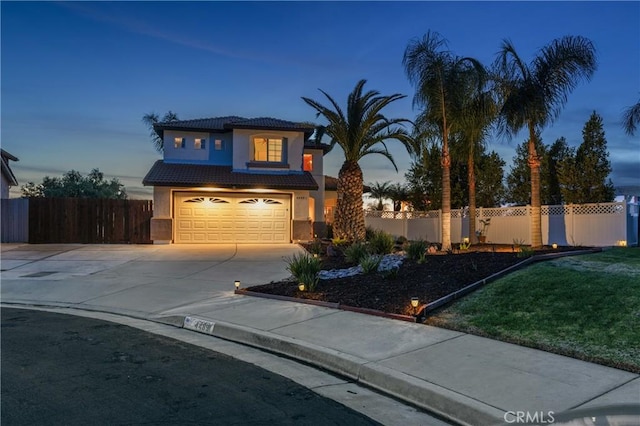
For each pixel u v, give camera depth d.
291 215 23.98
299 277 11.09
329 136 20.58
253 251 19.89
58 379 5.76
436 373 5.62
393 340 7.07
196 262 16.86
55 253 19.45
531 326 7.21
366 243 17.86
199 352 7.11
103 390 5.40
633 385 5.02
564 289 8.59
